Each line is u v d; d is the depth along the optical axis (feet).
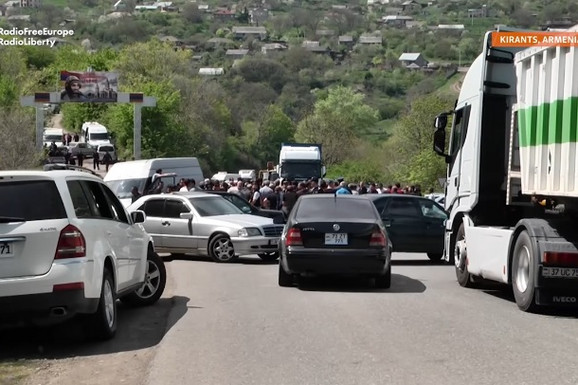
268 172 194.70
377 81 634.02
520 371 33.30
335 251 58.54
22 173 39.24
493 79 59.57
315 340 39.88
